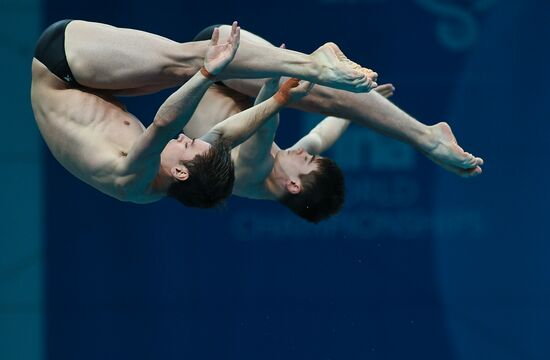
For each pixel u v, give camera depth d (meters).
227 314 29.03
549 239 29.31
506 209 29.33
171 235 29.08
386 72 29.33
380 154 29.03
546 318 29.39
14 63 28.66
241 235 29.06
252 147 17.75
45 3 28.72
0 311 28.80
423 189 29.11
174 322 29.05
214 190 16.69
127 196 17.05
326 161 19.09
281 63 16.28
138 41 17.22
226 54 15.53
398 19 29.33
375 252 29.02
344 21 29.25
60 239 28.91
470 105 29.41
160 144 16.05
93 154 17.08
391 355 29.03
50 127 17.56
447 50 29.42
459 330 29.19
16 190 28.80
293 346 29.00
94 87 17.50
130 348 29.02
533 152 29.41
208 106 19.02
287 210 29.03
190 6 28.98
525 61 29.48
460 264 29.22
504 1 29.52
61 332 28.94
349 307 28.98
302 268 29.03
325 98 18.22
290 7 29.16
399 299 29.09
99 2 28.75
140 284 29.03
